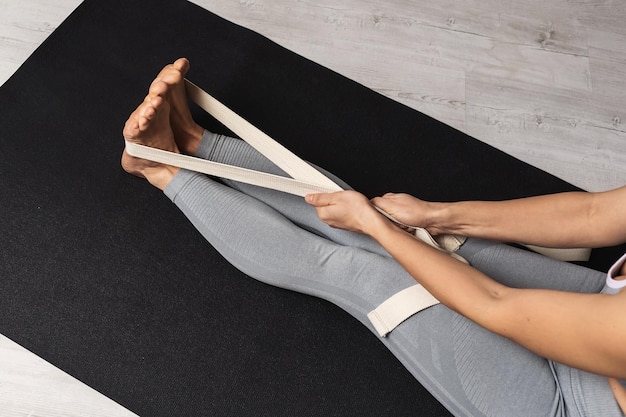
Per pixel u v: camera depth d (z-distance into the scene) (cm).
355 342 158
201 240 164
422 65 202
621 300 91
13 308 151
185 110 147
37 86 178
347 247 140
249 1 203
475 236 136
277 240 140
